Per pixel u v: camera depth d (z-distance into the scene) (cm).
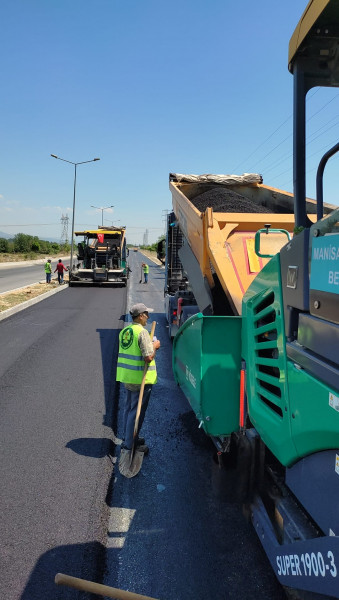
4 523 337
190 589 278
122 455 412
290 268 227
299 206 255
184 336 404
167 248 1050
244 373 319
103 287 2356
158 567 297
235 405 327
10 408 564
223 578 287
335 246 175
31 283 2475
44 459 436
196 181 747
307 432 204
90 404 583
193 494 385
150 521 346
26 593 272
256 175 734
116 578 287
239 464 305
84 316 1307
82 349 880
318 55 244
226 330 325
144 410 431
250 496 306
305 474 217
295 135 252
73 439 480
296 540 226
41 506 359
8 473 408
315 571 193
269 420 260
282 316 239
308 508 214
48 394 618
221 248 427
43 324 1162
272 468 304
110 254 2467
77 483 394
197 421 545
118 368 432
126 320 1242
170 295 1009
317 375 193
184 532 334
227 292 397
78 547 313
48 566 294
